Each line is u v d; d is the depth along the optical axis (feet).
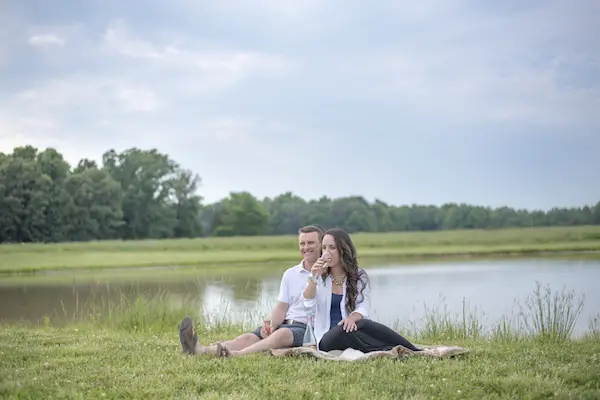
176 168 314.55
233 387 17.29
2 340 26.48
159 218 301.43
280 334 21.86
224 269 110.11
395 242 185.47
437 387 17.13
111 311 39.96
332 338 21.53
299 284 22.79
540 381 17.21
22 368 19.89
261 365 19.48
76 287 76.54
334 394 16.43
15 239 244.42
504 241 180.24
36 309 54.75
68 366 20.45
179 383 17.70
